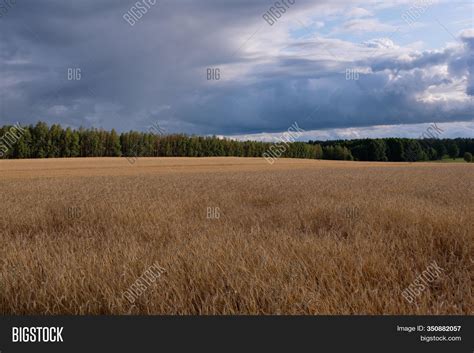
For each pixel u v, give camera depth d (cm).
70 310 397
